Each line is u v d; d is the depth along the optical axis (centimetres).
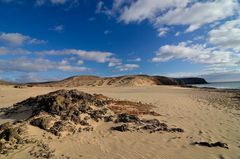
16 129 912
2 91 2764
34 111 1216
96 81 6569
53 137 934
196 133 1038
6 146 806
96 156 780
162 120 1279
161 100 2167
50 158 752
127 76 7244
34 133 935
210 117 1387
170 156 781
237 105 1981
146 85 6300
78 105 1288
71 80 6650
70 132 1002
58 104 1199
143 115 1375
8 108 1526
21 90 2973
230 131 1072
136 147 864
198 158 765
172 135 1003
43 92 2819
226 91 4003
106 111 1323
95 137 972
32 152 786
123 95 2611
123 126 1081
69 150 827
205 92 3725
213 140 940
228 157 771
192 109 1677
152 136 988
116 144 895
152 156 782
